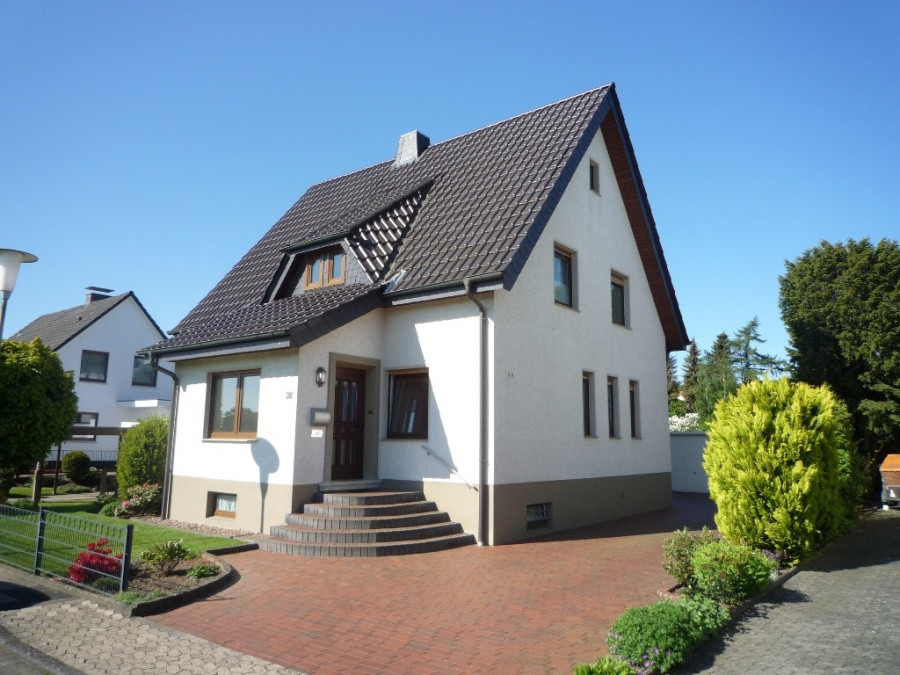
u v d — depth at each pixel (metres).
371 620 6.81
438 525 11.10
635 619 5.70
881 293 18.14
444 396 11.98
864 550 10.95
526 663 5.59
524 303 12.52
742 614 7.14
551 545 11.21
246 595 7.80
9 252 9.20
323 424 11.77
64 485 22.23
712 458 10.16
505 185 13.75
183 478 13.69
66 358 28.94
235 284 16.95
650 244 17.33
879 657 5.78
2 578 8.59
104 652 5.86
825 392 10.13
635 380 16.70
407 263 13.09
